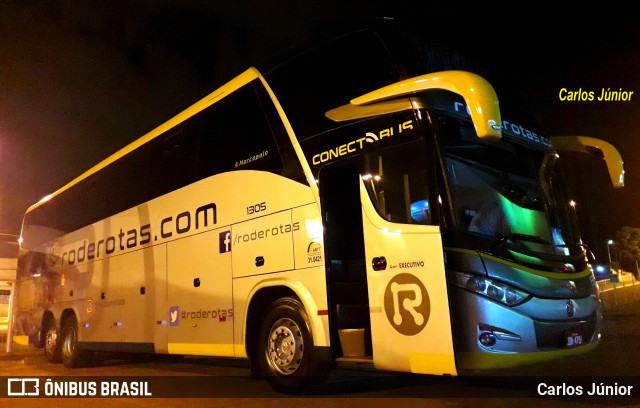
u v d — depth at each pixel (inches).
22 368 458.9
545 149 263.1
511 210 223.3
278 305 258.2
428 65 233.3
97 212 428.8
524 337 195.3
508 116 251.9
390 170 217.3
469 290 191.2
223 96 309.3
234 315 277.1
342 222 243.0
